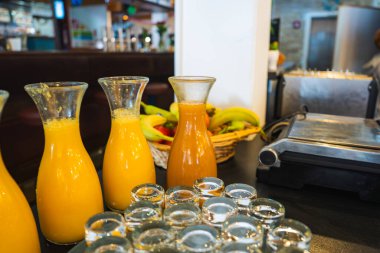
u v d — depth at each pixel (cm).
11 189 43
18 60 188
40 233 54
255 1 102
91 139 233
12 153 185
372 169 64
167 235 36
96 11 381
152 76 312
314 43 512
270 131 95
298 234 37
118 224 38
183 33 116
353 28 291
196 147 61
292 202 67
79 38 379
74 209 49
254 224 37
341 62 300
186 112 60
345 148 67
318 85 172
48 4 362
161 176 76
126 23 461
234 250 33
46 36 369
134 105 56
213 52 113
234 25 108
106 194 60
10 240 41
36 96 45
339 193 71
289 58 533
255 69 110
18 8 334
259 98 119
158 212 42
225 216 40
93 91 245
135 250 35
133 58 278
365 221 60
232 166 85
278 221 39
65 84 49
